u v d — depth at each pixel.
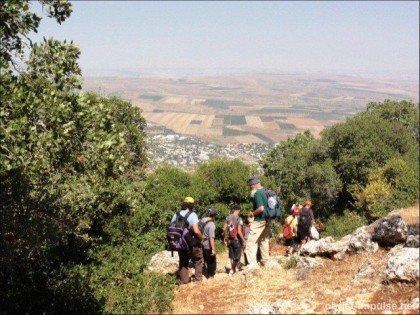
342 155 31.53
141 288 9.71
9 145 7.39
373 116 34.25
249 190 22.80
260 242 11.48
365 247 10.22
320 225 28.47
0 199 10.58
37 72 8.92
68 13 9.38
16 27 8.66
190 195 21.12
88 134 9.15
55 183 12.72
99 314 9.04
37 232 11.77
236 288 9.41
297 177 33.75
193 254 10.27
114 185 16.53
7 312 9.98
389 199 22.42
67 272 11.40
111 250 13.22
